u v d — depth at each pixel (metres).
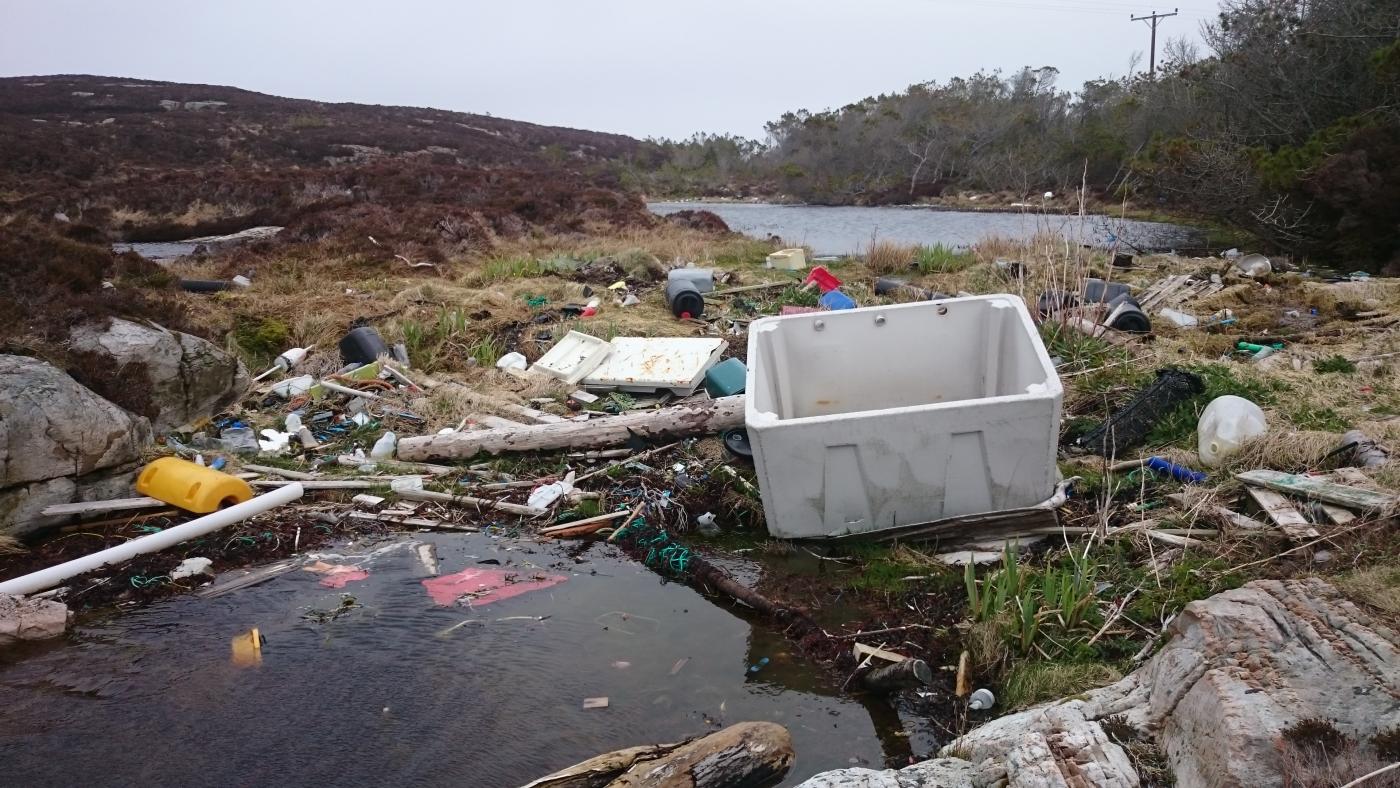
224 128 35.53
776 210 38.34
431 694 4.39
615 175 48.09
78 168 25.89
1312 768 2.58
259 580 5.62
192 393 7.91
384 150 37.28
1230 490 5.48
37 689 4.52
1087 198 26.58
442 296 12.09
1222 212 18.19
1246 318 9.93
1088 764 2.92
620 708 4.26
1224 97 22.75
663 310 11.68
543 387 8.66
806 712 4.20
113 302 8.09
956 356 6.66
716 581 5.35
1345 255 15.08
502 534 6.25
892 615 4.92
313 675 4.58
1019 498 5.31
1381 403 6.64
